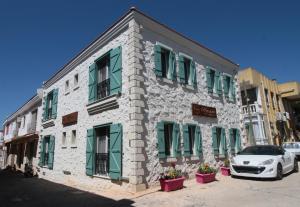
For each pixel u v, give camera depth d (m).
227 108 14.28
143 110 9.03
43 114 17.56
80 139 12.00
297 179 9.40
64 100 14.56
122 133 9.10
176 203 6.58
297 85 24.30
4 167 29.66
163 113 9.88
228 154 13.28
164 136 10.11
